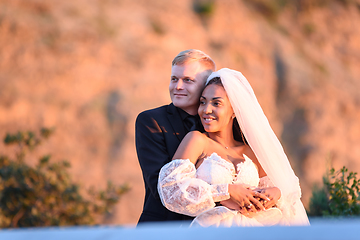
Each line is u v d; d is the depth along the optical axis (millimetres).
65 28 12492
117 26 13352
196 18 15023
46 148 10742
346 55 16828
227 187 1911
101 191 5578
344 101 15188
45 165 5332
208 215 1907
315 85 15211
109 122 11742
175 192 1878
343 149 14328
